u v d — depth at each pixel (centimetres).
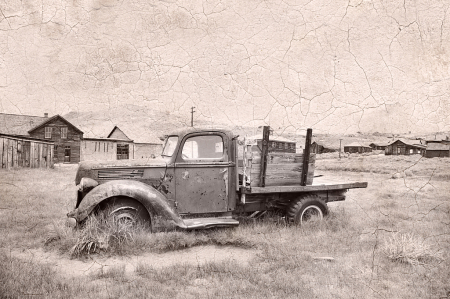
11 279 286
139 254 375
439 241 409
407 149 2069
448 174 1229
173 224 423
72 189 778
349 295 272
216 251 393
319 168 1766
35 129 1421
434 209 607
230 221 452
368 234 446
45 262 344
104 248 371
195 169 462
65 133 1488
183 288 286
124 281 299
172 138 484
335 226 477
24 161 1363
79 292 273
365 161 1969
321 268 328
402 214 559
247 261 355
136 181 428
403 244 367
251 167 480
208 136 475
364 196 788
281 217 512
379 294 274
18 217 502
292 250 380
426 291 280
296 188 498
